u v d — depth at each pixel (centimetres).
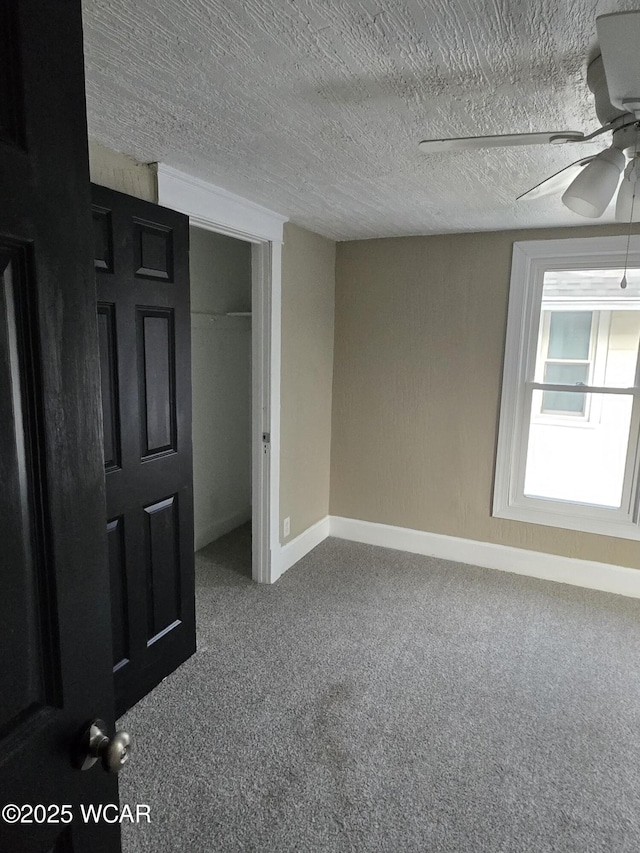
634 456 312
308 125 167
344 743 200
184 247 223
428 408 359
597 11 106
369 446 380
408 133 172
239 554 370
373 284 360
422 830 165
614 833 165
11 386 61
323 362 368
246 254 404
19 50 59
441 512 366
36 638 68
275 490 322
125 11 108
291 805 173
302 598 309
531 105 150
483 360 339
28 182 61
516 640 270
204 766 188
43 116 62
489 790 180
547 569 339
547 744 201
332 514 402
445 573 345
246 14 109
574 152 186
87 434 73
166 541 230
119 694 211
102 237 185
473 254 331
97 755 77
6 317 60
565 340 324
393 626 281
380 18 110
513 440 339
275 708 218
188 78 138
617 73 107
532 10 106
